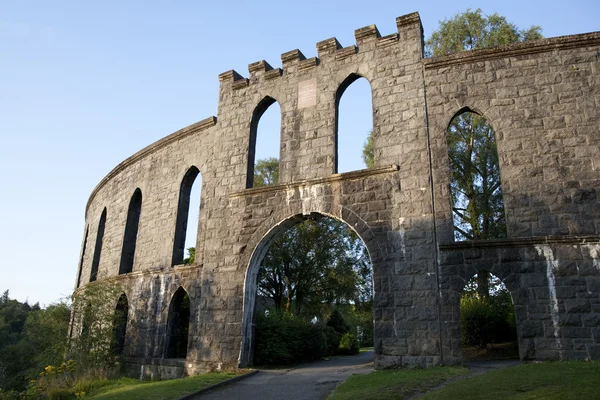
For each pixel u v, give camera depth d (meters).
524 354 13.64
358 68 18.94
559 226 14.59
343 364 21.23
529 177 15.31
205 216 20.98
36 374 23.19
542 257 14.27
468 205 26.25
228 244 19.58
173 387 13.62
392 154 17.20
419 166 16.62
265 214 19.00
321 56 20.02
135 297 22.55
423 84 17.50
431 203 16.03
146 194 25.09
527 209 15.04
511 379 10.70
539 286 14.07
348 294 33.16
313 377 15.59
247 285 18.67
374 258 16.30
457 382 11.26
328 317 34.34
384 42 18.72
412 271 15.62
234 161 20.89
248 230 19.22
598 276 13.66
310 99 19.61
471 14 27.83
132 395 12.82
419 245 15.77
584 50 16.08
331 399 11.05
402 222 16.25
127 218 26.38
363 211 16.97
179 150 23.89
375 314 15.70
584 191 14.70
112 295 22.75
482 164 26.20
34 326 26.77
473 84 16.88
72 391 16.23
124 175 27.80
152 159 25.53
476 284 24.97
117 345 23.11
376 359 15.30
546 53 16.42
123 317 23.70
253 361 18.67
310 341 23.53
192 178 23.58
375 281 16.03
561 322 13.60
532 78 16.30
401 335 15.20
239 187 20.28
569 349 13.34
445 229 15.63
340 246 32.91
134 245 26.30
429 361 14.64
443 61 17.44
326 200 17.77
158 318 21.11
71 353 21.20
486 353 19.83
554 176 15.09
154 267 22.80
